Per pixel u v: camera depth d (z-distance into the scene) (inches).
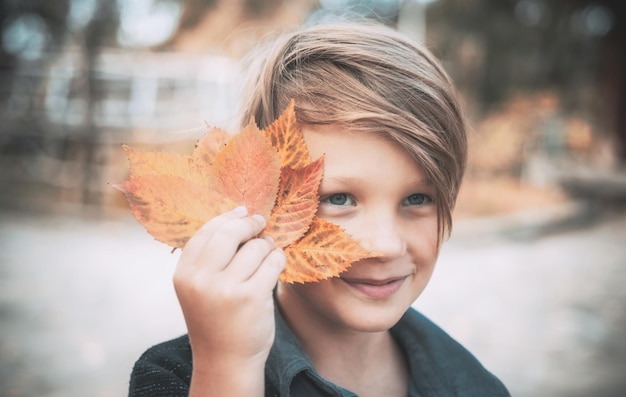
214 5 424.8
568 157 490.3
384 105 35.8
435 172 36.7
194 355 31.5
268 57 41.4
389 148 35.5
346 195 35.8
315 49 38.6
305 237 32.4
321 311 37.6
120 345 152.2
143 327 167.0
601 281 219.3
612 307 186.2
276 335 40.2
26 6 414.0
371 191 35.4
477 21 543.5
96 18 371.6
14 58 427.2
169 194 31.4
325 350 42.3
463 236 298.4
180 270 30.7
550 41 560.1
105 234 312.7
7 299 191.9
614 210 375.9
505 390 47.3
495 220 326.0
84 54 371.9
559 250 275.9
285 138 34.0
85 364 138.7
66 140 394.3
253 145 32.4
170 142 371.6
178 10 426.0
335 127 35.3
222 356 30.6
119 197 369.1
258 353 31.0
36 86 420.5
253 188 32.3
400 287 37.4
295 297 42.2
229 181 32.2
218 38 425.4
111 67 411.8
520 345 150.9
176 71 409.1
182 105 402.0
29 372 133.2
